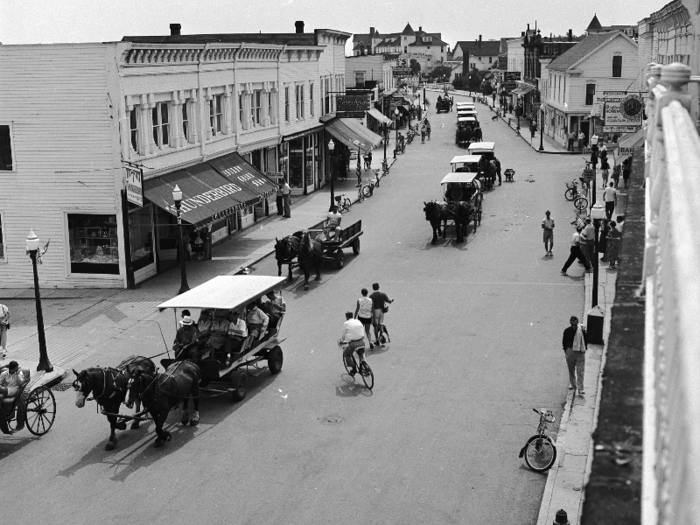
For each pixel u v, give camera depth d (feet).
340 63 209.46
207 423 59.82
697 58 66.13
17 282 101.30
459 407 61.62
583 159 226.17
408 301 93.09
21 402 55.72
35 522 45.68
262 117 150.71
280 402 63.57
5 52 95.04
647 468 9.55
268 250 121.49
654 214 17.44
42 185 98.12
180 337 63.62
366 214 153.07
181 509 46.96
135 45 95.81
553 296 93.91
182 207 101.76
